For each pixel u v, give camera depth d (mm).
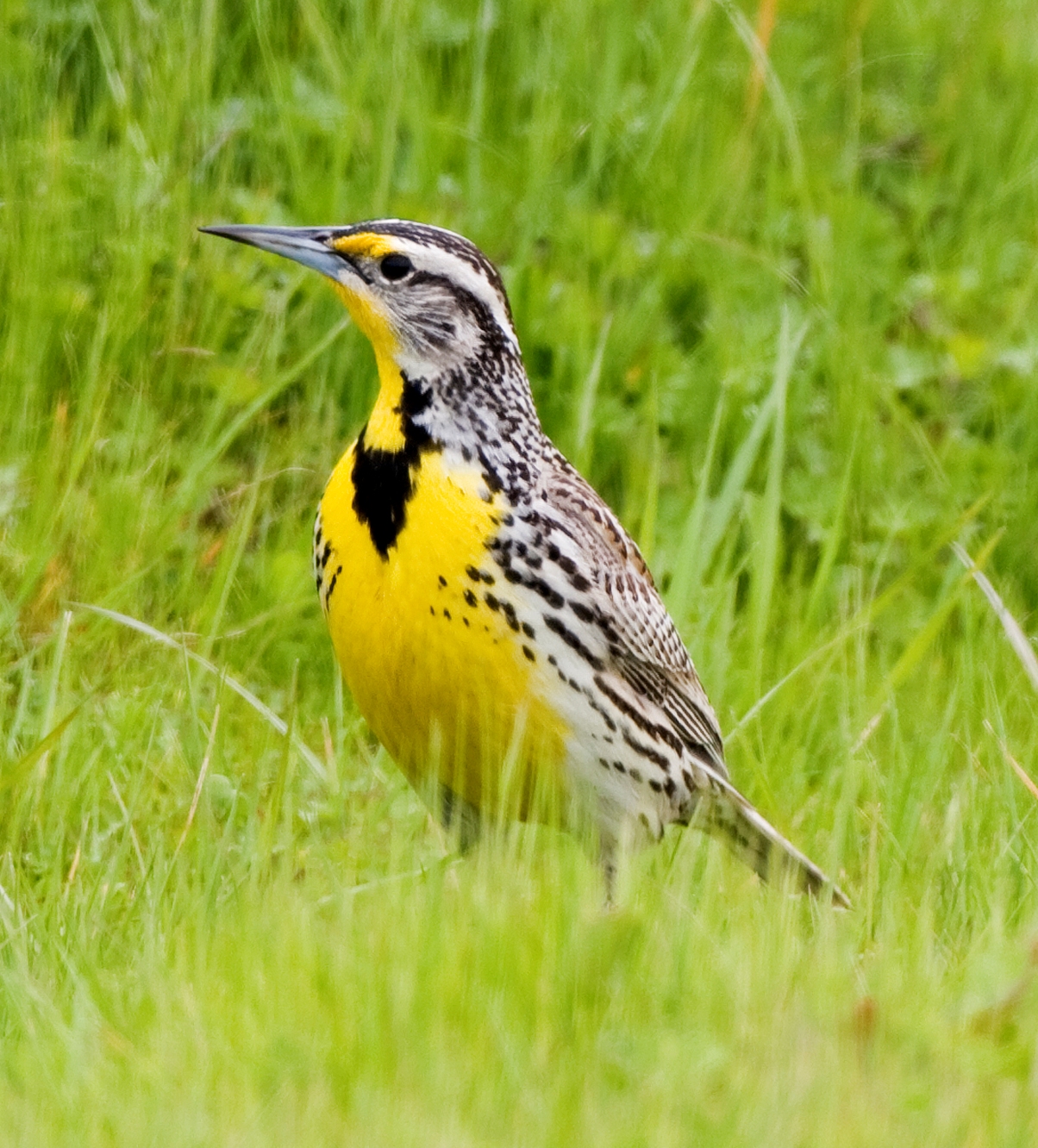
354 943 7066
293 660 10453
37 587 10422
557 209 12688
